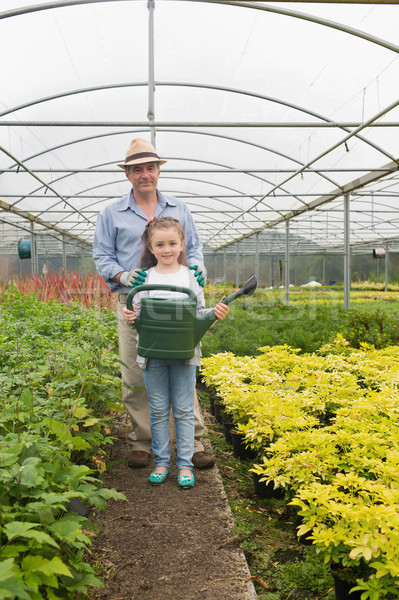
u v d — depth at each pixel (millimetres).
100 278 8312
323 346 6508
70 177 12953
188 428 3207
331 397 3965
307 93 7871
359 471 2623
